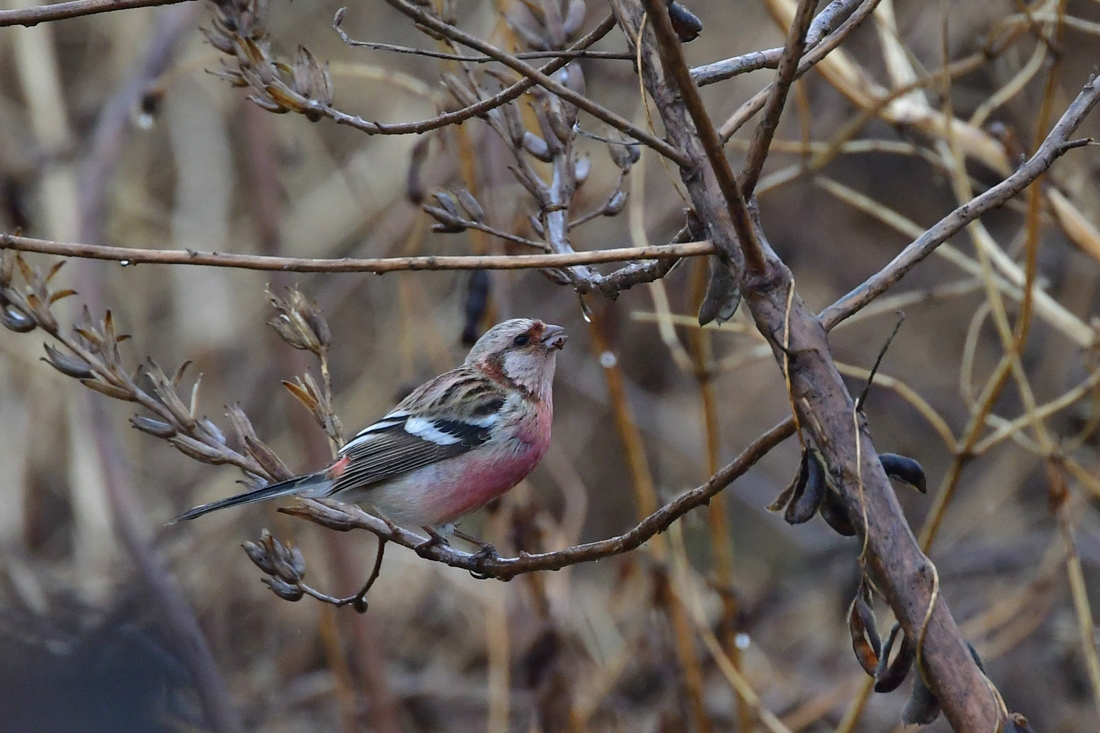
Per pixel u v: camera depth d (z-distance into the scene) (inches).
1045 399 563.2
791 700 479.5
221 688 389.4
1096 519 553.9
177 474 571.2
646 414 586.9
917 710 181.8
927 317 618.8
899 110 375.9
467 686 493.4
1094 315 568.4
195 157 633.6
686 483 625.6
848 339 615.2
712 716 465.1
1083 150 464.4
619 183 246.5
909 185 594.6
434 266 191.9
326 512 235.0
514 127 243.1
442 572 508.1
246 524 535.8
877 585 179.2
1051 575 434.0
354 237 600.7
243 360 598.2
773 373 647.1
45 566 506.9
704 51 576.7
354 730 416.2
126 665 385.7
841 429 181.2
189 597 509.0
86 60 634.8
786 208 598.2
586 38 212.7
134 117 481.1
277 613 521.0
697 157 197.5
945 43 337.1
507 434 307.9
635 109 506.9
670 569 394.6
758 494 614.2
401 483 299.9
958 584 538.0
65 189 538.0
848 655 520.7
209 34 209.2
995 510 575.2
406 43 617.3
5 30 604.4
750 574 580.1
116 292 610.5
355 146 617.9
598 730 446.6
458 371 323.9
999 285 371.2
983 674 170.4
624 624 515.8
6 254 220.1
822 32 221.3
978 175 456.4
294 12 617.3
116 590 429.1
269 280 476.4
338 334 597.0
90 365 229.5
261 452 242.5
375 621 464.4
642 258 192.7
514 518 402.3
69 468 568.1
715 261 199.8
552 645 399.9
